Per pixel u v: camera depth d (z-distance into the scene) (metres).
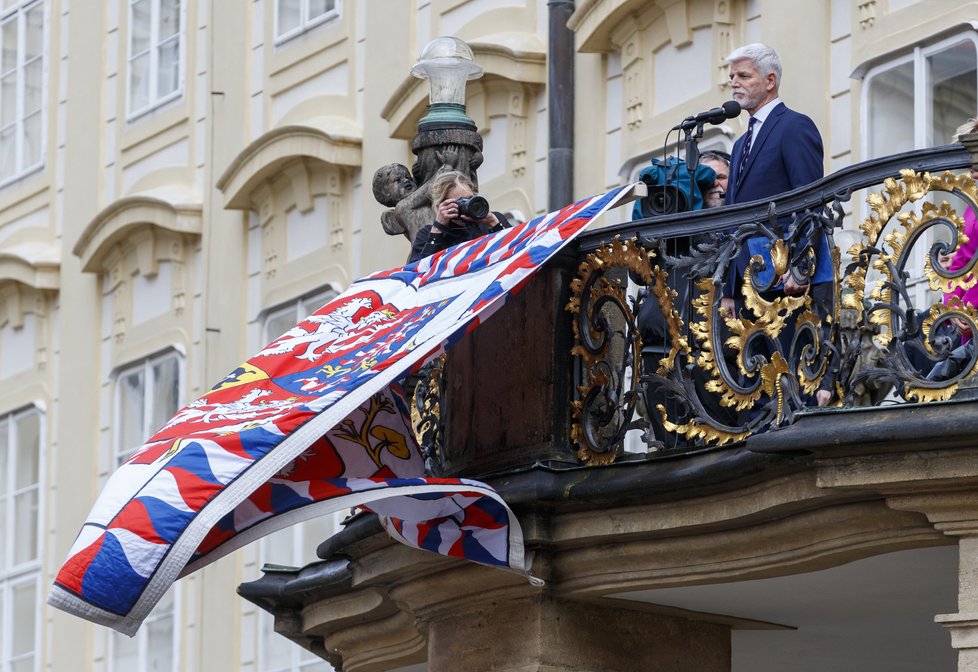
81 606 15.67
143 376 35.97
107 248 36.59
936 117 21.92
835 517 15.50
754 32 24.55
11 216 40.25
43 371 38.72
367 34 31.31
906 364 15.02
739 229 16.39
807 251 15.79
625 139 26.23
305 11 32.81
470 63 20.64
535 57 27.69
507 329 17.77
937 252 15.09
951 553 16.03
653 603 17.86
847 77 23.08
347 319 17.70
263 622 32.22
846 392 15.26
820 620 18.70
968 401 14.45
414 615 18.94
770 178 17.48
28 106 40.22
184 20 35.94
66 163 38.81
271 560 32.31
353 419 17.16
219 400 17.00
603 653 17.80
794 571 16.34
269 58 33.47
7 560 39.00
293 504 16.39
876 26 22.73
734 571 16.45
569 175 27.03
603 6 26.12
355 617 20.94
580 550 17.22
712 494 16.17
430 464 18.34
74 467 37.38
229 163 34.03
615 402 17.08
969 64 21.58
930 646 19.84
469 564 17.73
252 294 33.28
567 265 17.44
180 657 34.03
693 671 18.39
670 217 16.83
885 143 22.58
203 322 34.44
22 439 39.16
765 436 15.02
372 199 30.75
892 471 14.77
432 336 16.64
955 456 14.55
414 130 29.62
